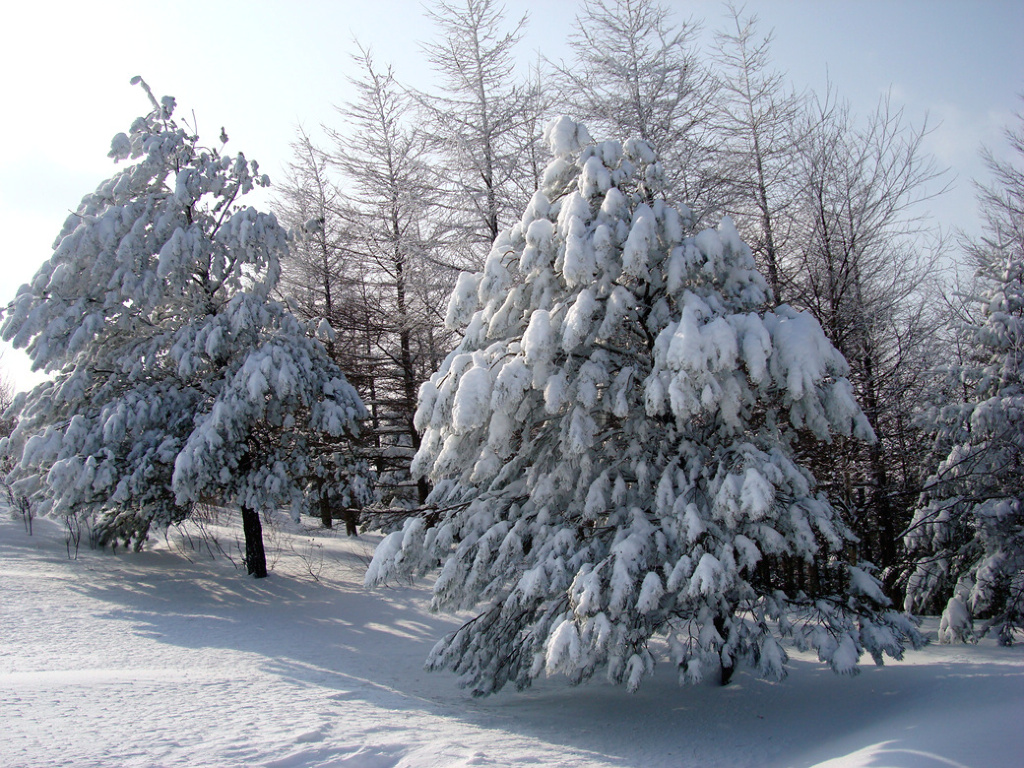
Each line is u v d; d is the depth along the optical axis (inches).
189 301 626.2
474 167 601.6
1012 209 753.0
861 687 315.6
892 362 585.6
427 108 611.2
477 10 606.5
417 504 794.2
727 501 263.6
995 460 473.4
